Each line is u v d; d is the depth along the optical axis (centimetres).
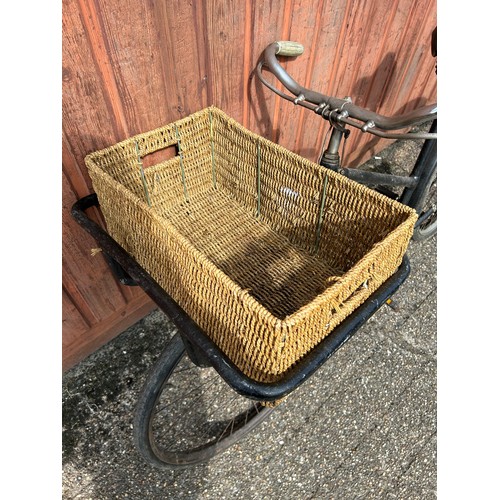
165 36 81
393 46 150
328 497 100
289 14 102
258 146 90
